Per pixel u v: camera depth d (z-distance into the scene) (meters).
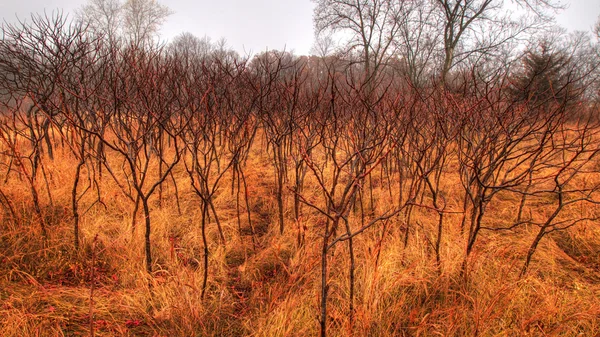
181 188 4.91
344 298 2.69
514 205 4.59
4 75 4.93
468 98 3.87
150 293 2.68
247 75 4.83
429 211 4.43
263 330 2.38
